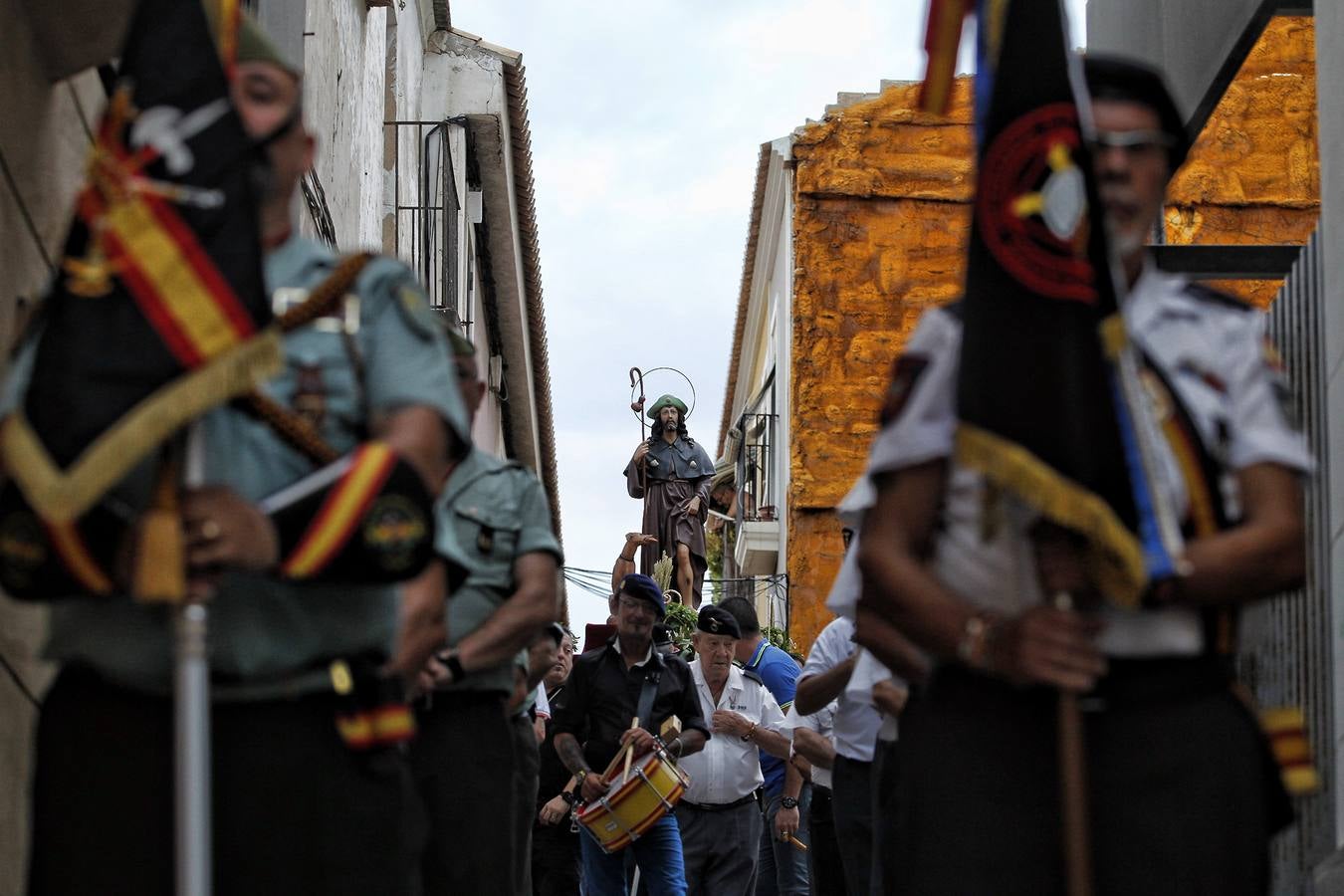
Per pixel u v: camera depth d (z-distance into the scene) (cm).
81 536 334
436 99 2477
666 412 2770
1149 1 1080
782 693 1234
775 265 3069
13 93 557
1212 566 347
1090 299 351
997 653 346
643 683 1099
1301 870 697
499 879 655
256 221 339
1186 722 352
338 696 353
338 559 338
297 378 356
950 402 366
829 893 1005
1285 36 2233
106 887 338
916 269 2648
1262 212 2217
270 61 362
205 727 326
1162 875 346
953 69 389
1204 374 366
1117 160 370
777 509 2927
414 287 371
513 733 709
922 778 361
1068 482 343
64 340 331
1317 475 686
